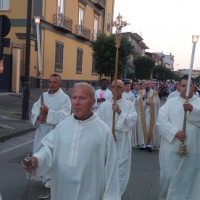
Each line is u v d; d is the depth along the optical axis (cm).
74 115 276
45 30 2253
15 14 2131
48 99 509
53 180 274
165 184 430
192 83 425
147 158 758
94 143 261
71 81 2812
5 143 841
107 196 256
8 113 1261
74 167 259
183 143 410
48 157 270
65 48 2636
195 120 415
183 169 420
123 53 2395
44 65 2281
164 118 429
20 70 2002
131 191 528
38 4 2158
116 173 263
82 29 2891
